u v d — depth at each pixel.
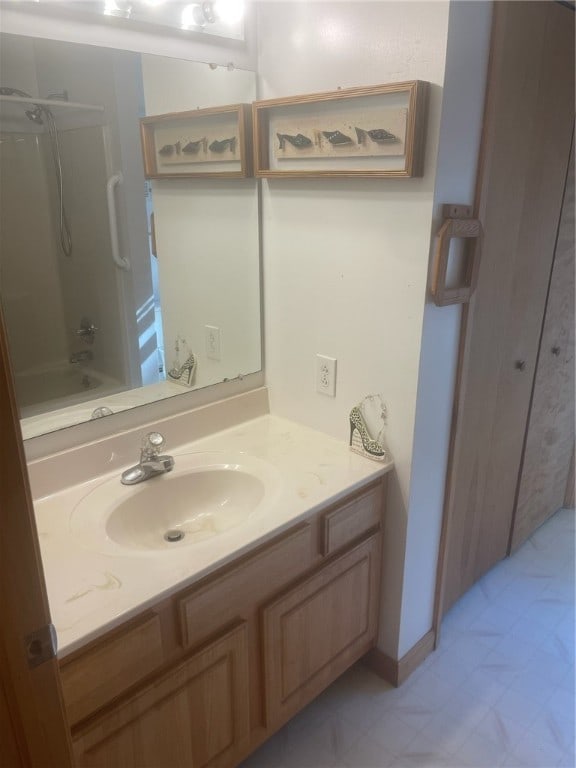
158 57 1.49
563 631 2.10
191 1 1.50
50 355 1.45
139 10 1.43
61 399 1.49
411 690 1.86
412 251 1.43
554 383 2.34
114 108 1.45
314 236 1.65
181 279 1.68
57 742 0.74
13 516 0.63
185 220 1.64
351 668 1.94
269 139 1.65
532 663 1.96
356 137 1.44
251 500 1.56
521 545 2.58
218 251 1.73
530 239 1.83
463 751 1.66
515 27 1.41
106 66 1.41
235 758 1.45
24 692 0.69
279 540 1.38
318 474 1.57
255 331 1.89
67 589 1.13
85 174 1.44
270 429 1.86
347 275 1.60
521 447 2.27
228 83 1.62
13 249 1.37
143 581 1.15
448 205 1.39
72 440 1.51
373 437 1.67
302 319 1.76
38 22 1.29
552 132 1.74
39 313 1.42
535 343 2.09
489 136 1.44
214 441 1.77
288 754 1.65
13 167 1.33
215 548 1.26
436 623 1.98
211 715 1.34
